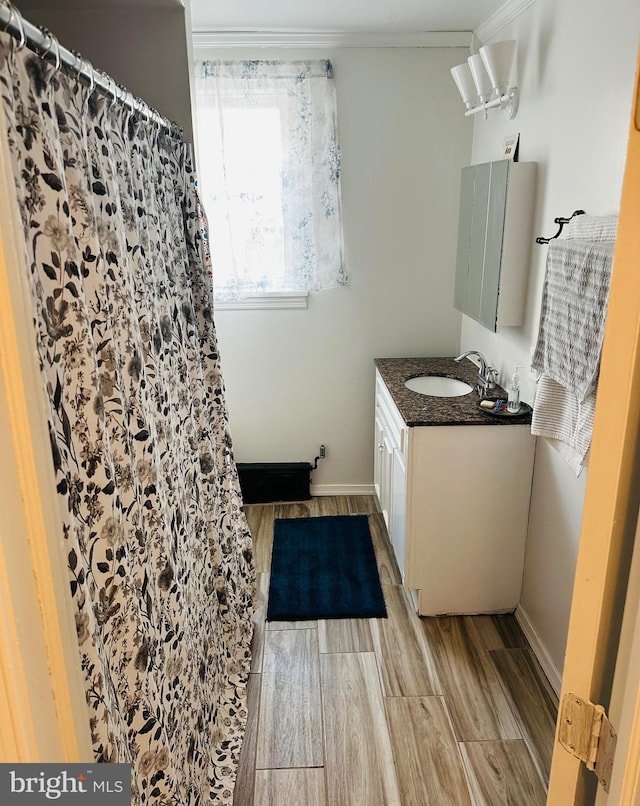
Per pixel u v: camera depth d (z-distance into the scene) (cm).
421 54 290
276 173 299
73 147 100
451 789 176
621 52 158
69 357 95
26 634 68
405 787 176
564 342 176
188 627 156
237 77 286
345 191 309
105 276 114
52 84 92
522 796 173
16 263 65
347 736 194
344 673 221
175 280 171
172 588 139
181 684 148
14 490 66
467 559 245
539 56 212
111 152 119
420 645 236
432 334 334
